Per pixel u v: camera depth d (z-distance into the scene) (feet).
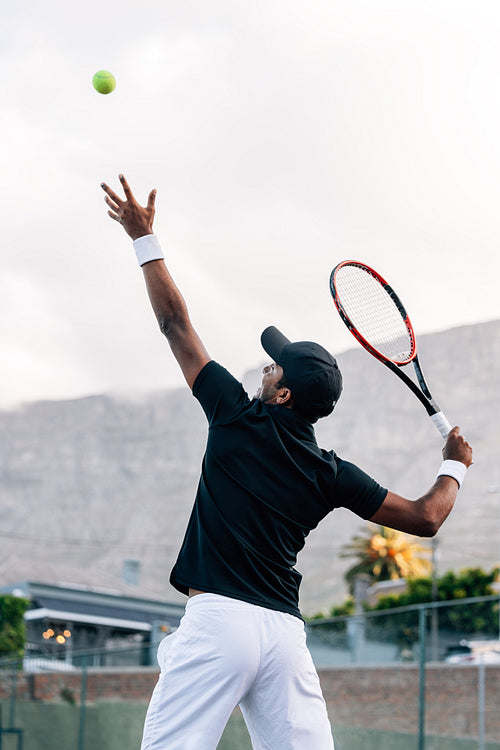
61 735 49.57
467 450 10.36
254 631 8.86
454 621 39.93
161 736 8.80
